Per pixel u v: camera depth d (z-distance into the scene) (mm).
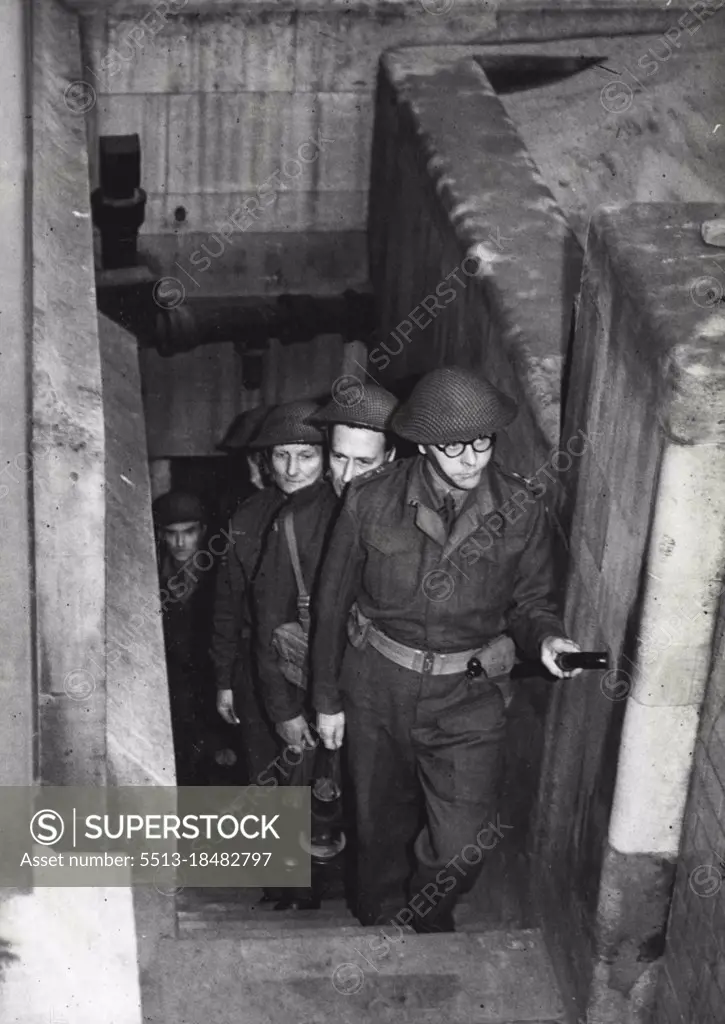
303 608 5703
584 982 5078
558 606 5215
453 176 7207
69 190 6301
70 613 4562
